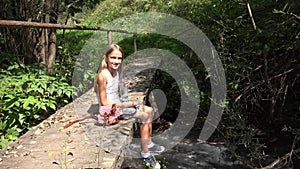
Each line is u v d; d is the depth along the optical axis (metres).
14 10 5.04
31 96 3.90
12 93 3.83
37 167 2.59
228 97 4.60
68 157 2.76
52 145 3.03
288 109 4.66
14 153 2.87
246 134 3.94
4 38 5.00
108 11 13.93
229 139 4.68
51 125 3.61
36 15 5.26
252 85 4.24
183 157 4.38
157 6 11.68
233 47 4.66
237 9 4.98
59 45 6.29
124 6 13.88
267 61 4.38
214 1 5.68
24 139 3.21
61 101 4.79
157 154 4.09
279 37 4.05
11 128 3.64
